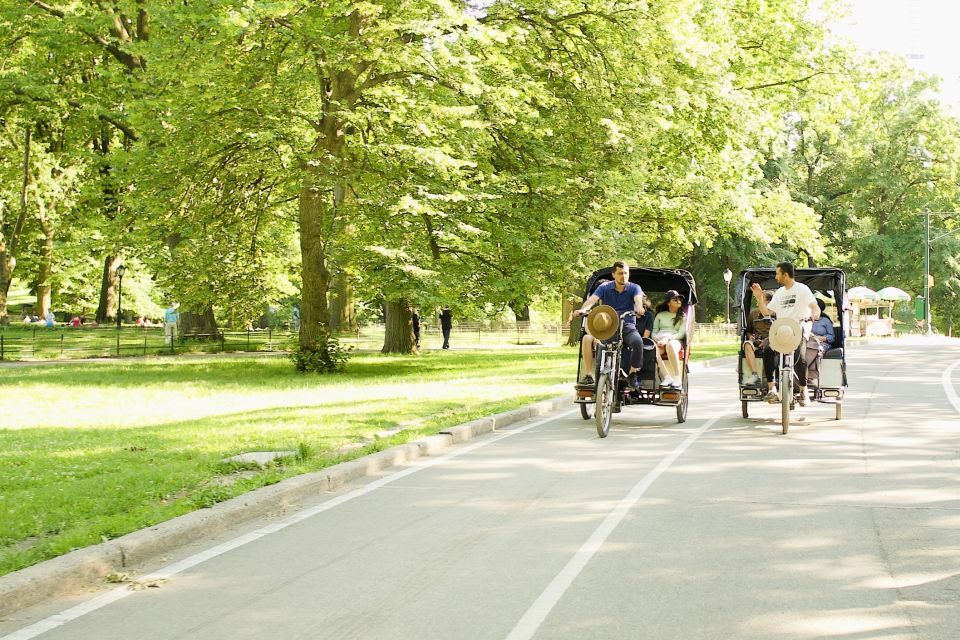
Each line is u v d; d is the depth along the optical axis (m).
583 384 13.92
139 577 6.29
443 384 20.59
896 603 5.59
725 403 17.45
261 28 21.53
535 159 26.56
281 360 31.98
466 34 21.97
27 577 5.77
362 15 22.30
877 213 78.94
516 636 5.11
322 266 26.36
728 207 37.56
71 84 34.66
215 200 26.06
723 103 29.94
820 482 9.43
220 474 9.48
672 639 5.04
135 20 33.94
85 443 11.72
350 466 9.77
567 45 26.88
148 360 32.22
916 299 68.00
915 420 14.38
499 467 10.47
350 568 6.48
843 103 39.53
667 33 25.23
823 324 14.70
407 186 22.92
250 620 5.42
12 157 45.16
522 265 25.95
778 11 36.00
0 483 8.89
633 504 8.44
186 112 22.28
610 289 14.01
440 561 6.63
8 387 21.14
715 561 6.55
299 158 22.38
